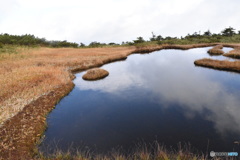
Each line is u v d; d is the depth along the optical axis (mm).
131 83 24469
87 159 9234
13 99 16828
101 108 16672
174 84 22984
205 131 11891
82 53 52438
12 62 35406
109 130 12734
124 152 10125
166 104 16781
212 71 28734
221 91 19469
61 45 92188
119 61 43562
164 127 12734
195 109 15359
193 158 8555
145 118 14250
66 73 27656
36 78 23750
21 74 25547
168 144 10688
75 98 19484
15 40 76750
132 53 58125
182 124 12992
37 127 12656
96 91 21641
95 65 37062
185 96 18562
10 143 10438
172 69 32062
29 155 9734
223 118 13531
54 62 36531
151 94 19766
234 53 39688
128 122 13773
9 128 11977
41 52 55031
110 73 31156
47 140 11703
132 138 11586
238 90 19438
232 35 99250
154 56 49438
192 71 29625
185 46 64000
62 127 13398
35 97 17547
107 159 8992
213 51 47938
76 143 11266
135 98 18797
